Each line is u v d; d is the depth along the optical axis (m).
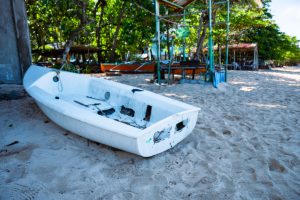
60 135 3.85
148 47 21.19
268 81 12.52
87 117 3.22
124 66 14.98
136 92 4.39
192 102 6.70
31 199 2.36
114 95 4.71
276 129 4.49
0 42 6.30
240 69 24.56
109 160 3.19
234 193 2.51
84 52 18.12
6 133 3.87
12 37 6.41
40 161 3.06
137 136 2.72
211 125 4.67
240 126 4.67
